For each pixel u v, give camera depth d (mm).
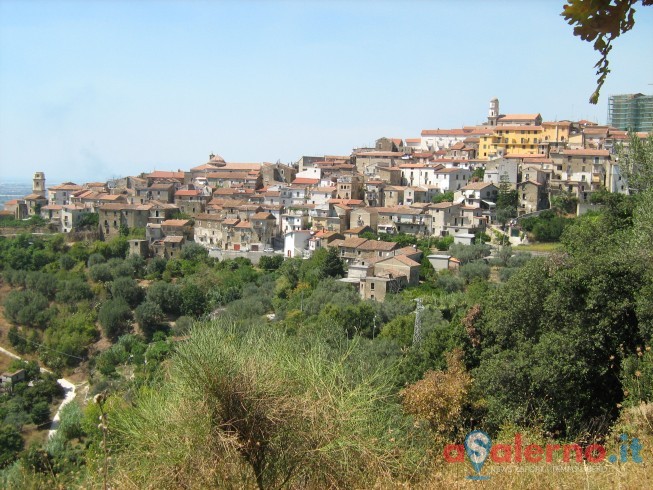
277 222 132125
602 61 7355
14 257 120250
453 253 101938
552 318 28922
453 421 21984
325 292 83562
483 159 147875
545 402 24719
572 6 7203
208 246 131125
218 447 11898
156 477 11742
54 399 78312
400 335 56281
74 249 126062
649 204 29172
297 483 12305
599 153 122125
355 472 12398
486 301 36562
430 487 12242
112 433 12766
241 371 12273
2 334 96438
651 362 19531
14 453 50469
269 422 12180
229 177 163875
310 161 178125
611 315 26359
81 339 92000
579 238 33938
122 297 101062
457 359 34000
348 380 14414
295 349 14539
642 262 27078
